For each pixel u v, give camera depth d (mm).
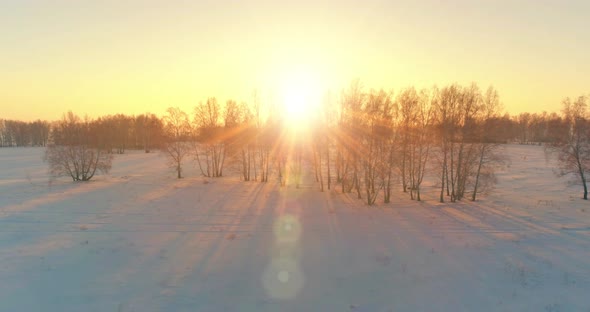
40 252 17719
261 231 22219
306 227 23344
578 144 34594
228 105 54312
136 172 57969
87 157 46688
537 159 72375
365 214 27625
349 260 17141
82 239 19984
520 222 24797
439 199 35375
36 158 85688
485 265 16516
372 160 33594
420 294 13555
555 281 14758
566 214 27203
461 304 12766
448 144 36250
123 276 14930
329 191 39406
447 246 19328
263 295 13375
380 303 12828
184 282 14422
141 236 20734
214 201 32094
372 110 33000
